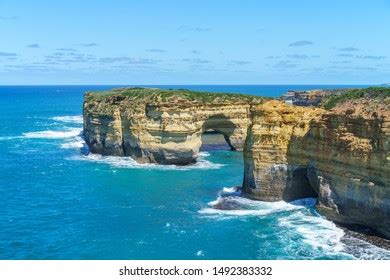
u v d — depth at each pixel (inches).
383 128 1540.4
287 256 1485.0
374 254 1480.1
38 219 1948.8
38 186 2536.9
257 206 2022.6
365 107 1717.5
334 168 1771.7
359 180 1653.5
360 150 1632.6
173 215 1962.4
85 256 1544.0
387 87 2044.8
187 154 3112.7
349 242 1587.1
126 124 3272.6
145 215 1974.7
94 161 3257.9
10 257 1536.7
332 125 1793.8
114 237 1716.3
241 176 2760.8
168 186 2508.6
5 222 1910.7
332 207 1786.4
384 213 1582.2
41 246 1638.8
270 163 2055.9
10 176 2792.8
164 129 3068.4
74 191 2421.3
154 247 1609.3
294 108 2062.0
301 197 2047.2
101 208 2096.5
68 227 1840.6
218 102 3440.0
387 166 1535.4
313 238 1632.6
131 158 3287.4
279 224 1786.4
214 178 2706.7
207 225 1813.5
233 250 1556.3
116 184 2571.4
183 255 1530.5
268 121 2046.0
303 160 1968.5
